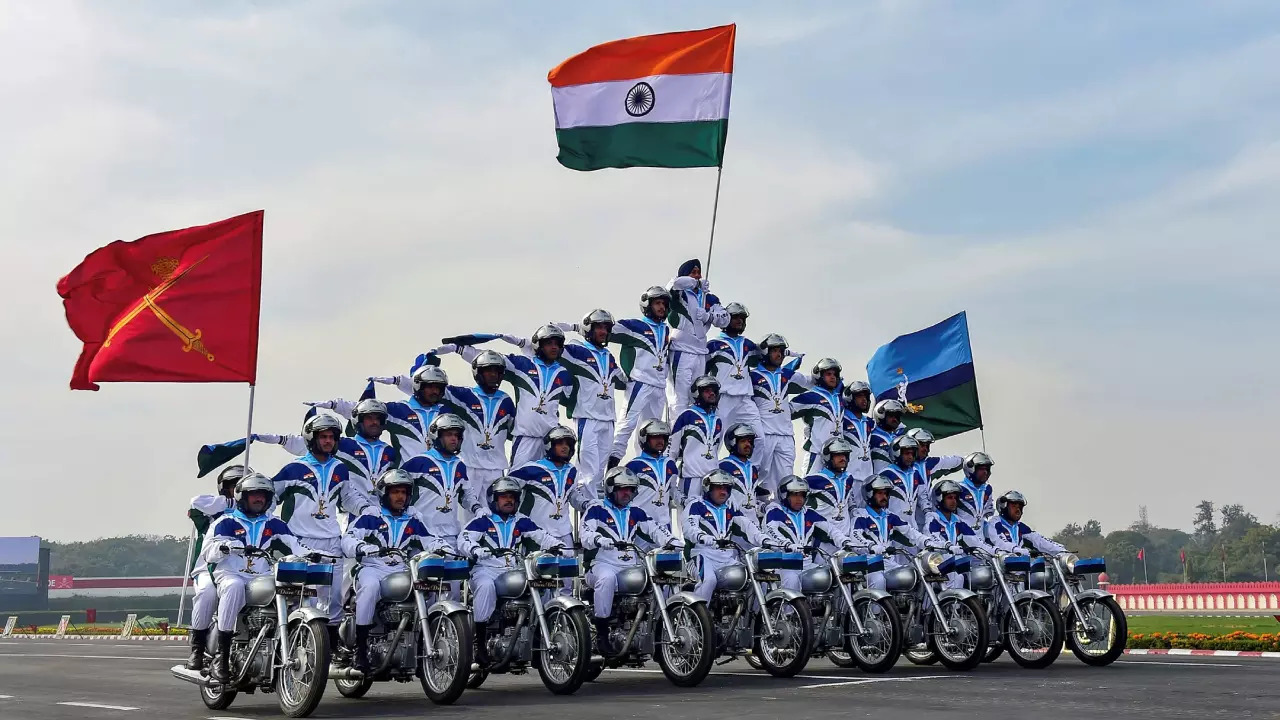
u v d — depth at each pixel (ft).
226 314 54.08
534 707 43.37
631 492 54.60
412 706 45.14
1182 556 377.91
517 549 51.01
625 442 66.13
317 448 50.06
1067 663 60.34
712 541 55.88
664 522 57.62
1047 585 61.00
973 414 78.54
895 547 59.47
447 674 45.96
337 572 46.78
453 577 46.91
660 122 68.18
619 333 67.15
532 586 49.37
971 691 45.27
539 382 62.80
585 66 68.85
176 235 54.34
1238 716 36.81
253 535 46.96
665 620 50.72
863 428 69.77
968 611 59.11
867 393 69.51
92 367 53.83
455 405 59.62
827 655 59.31
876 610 55.88
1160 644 71.82
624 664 53.36
